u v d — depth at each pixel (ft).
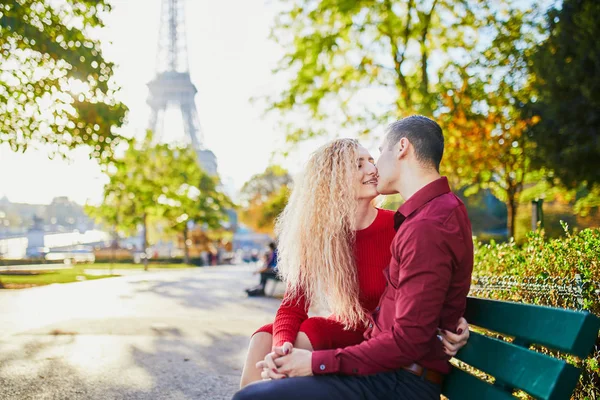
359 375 6.54
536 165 55.31
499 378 5.90
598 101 50.14
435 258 6.19
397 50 47.85
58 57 32.83
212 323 29.76
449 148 47.26
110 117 36.55
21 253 209.05
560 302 10.99
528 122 53.36
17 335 24.36
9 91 34.73
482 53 46.60
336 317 8.27
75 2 32.78
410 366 6.64
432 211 6.51
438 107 45.50
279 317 8.26
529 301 11.89
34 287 55.98
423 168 7.09
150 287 59.31
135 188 126.31
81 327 27.14
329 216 8.24
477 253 17.03
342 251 8.20
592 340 4.91
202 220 172.14
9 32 31.17
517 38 46.39
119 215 139.64
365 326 8.24
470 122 47.16
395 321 6.33
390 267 6.94
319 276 8.24
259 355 8.12
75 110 35.76
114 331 25.98
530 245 13.76
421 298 6.14
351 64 49.37
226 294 51.67
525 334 5.70
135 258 172.14
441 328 6.61
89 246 279.49
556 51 53.47
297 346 7.91
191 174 142.82
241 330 27.25
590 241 11.10
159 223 181.47
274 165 52.13
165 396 14.69
